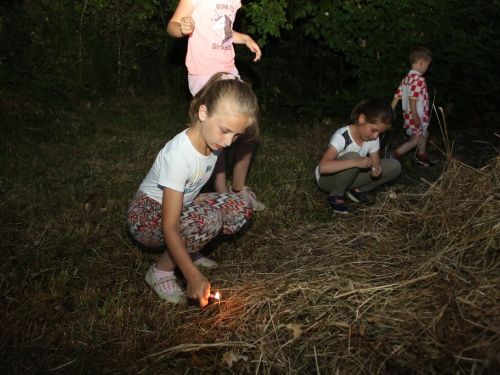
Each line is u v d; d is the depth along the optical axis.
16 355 2.64
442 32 7.51
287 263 3.53
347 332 2.64
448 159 3.97
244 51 8.32
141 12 8.45
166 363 2.65
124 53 8.45
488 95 7.93
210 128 2.66
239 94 2.60
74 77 7.86
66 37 7.97
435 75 7.63
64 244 3.79
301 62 8.51
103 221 4.16
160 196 3.05
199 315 3.04
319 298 2.93
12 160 5.34
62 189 4.75
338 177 4.48
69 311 3.08
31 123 6.56
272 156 5.98
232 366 2.60
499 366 2.28
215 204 3.30
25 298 3.15
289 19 8.46
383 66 7.45
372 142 4.60
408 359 2.42
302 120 7.64
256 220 4.25
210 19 4.20
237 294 3.13
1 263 3.50
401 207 4.09
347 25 7.45
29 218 4.12
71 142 6.13
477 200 3.47
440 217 3.55
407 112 6.09
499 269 2.86
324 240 3.87
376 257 3.41
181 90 8.62
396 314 2.70
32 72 7.46
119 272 3.51
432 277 2.93
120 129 6.75
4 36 7.36
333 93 8.37
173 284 3.24
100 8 8.19
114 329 2.90
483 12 7.96
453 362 2.36
